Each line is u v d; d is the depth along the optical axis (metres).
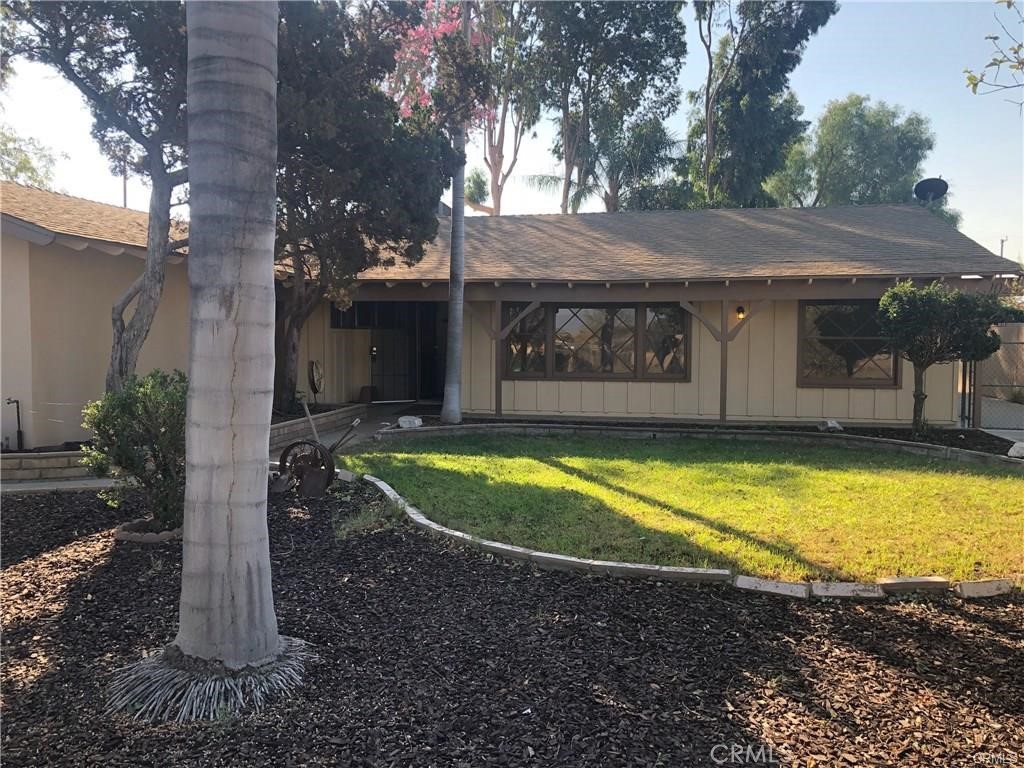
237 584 2.97
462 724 2.75
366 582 4.35
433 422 11.80
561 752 2.57
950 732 2.74
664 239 13.53
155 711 2.78
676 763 2.51
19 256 8.27
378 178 9.44
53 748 2.56
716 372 12.29
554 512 5.89
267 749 2.56
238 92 2.77
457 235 11.55
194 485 2.95
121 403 5.11
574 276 11.67
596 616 3.87
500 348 12.27
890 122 38.47
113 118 7.81
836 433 10.48
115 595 4.12
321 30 7.99
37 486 6.95
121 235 9.57
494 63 25.69
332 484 6.90
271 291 2.97
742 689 3.08
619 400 12.59
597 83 27.69
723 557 4.76
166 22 7.20
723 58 29.81
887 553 4.86
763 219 14.38
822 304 11.96
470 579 4.42
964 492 6.73
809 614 3.93
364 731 2.68
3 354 8.34
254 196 2.83
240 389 2.90
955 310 9.21
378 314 14.80
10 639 3.53
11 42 7.20
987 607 4.05
